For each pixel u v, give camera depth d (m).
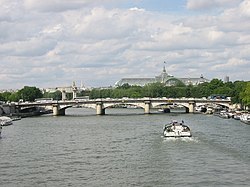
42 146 192.62
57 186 117.31
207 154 160.75
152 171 133.12
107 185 117.81
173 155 159.75
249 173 128.62
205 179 121.94
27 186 117.69
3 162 151.12
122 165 143.38
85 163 148.12
